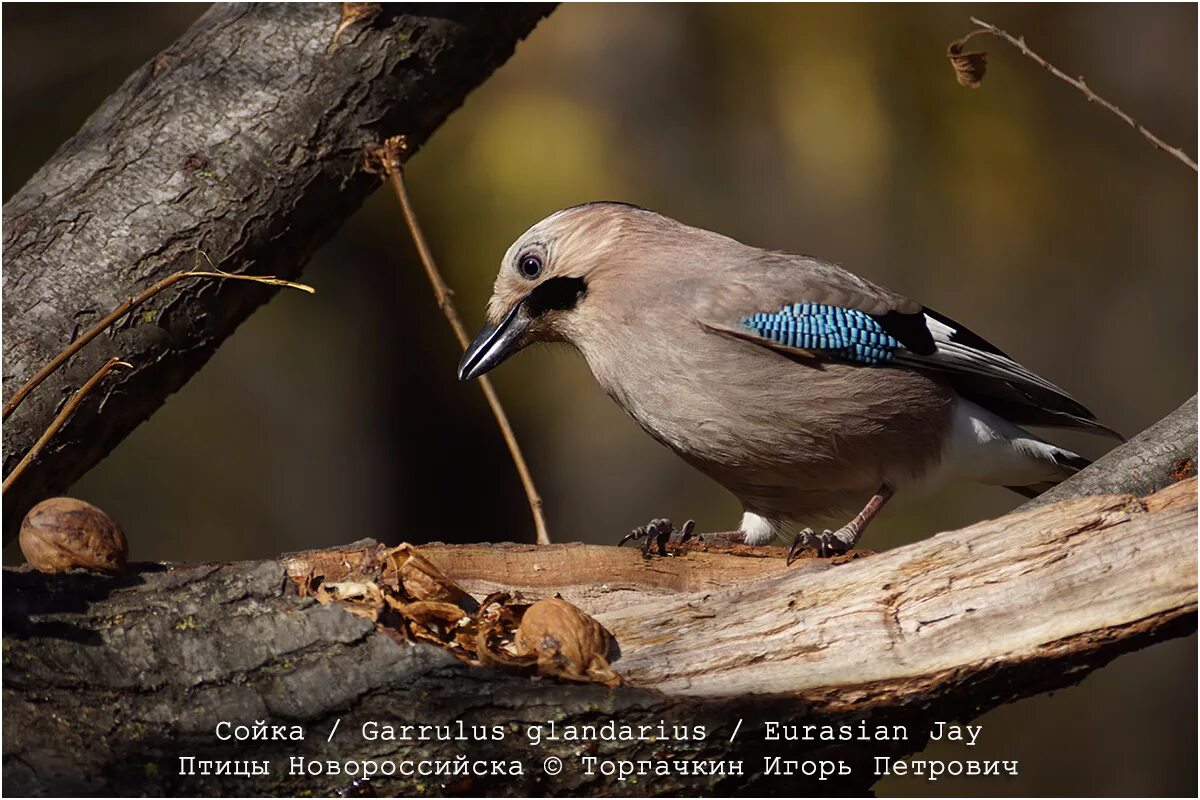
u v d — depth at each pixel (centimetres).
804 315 746
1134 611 521
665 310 761
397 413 1546
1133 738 1412
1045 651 525
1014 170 1175
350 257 1434
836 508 814
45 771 490
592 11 1234
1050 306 1426
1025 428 846
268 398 1492
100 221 712
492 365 796
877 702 530
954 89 1136
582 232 791
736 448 768
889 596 541
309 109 745
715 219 1241
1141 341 1457
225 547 1420
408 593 568
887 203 1194
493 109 1225
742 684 534
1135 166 1410
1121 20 1388
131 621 524
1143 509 540
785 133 1133
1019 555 536
